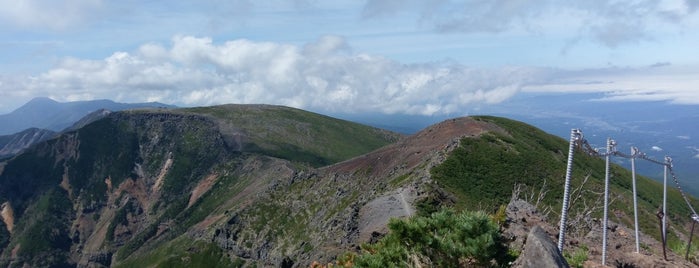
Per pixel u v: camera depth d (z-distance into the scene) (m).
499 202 65.19
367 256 10.76
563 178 76.56
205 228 140.25
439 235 10.60
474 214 10.43
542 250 8.07
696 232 32.66
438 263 10.35
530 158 81.50
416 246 10.62
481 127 104.06
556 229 12.98
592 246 12.84
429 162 77.12
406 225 10.80
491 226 10.16
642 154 11.16
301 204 113.69
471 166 75.31
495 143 83.69
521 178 73.62
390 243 11.12
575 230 17.92
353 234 57.44
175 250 142.00
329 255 24.42
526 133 108.50
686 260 13.27
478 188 69.25
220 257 121.44
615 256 11.45
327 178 116.62
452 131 105.12
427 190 64.06
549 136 111.25
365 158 116.81
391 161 102.44
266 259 104.94
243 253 115.25
